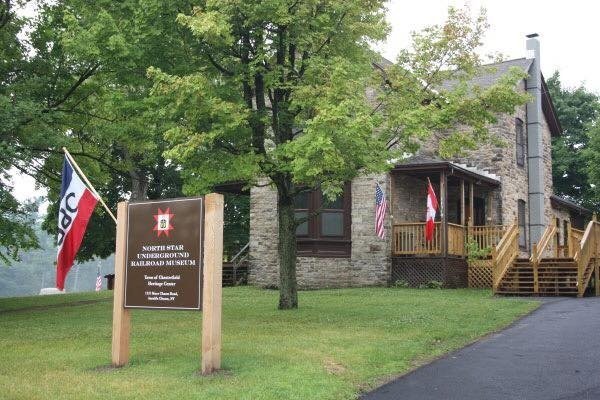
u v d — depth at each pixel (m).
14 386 7.12
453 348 9.75
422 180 23.70
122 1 13.95
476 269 21.56
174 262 8.10
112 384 7.20
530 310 14.18
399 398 6.80
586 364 8.27
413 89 13.80
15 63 17.84
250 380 7.31
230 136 13.38
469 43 13.93
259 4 12.35
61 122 18.47
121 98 13.84
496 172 24.38
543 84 28.45
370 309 14.48
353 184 22.19
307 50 13.97
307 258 21.86
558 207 30.67
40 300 20.33
